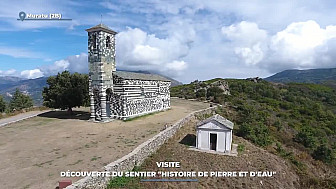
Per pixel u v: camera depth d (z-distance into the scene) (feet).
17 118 122.01
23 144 68.49
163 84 143.43
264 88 291.79
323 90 331.98
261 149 85.15
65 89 119.44
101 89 102.37
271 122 134.62
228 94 236.22
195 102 199.62
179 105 175.42
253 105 186.60
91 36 104.47
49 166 50.85
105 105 104.32
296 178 70.33
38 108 165.48
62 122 103.81
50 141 71.61
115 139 73.77
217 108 153.17
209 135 74.13
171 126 86.84
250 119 127.13
